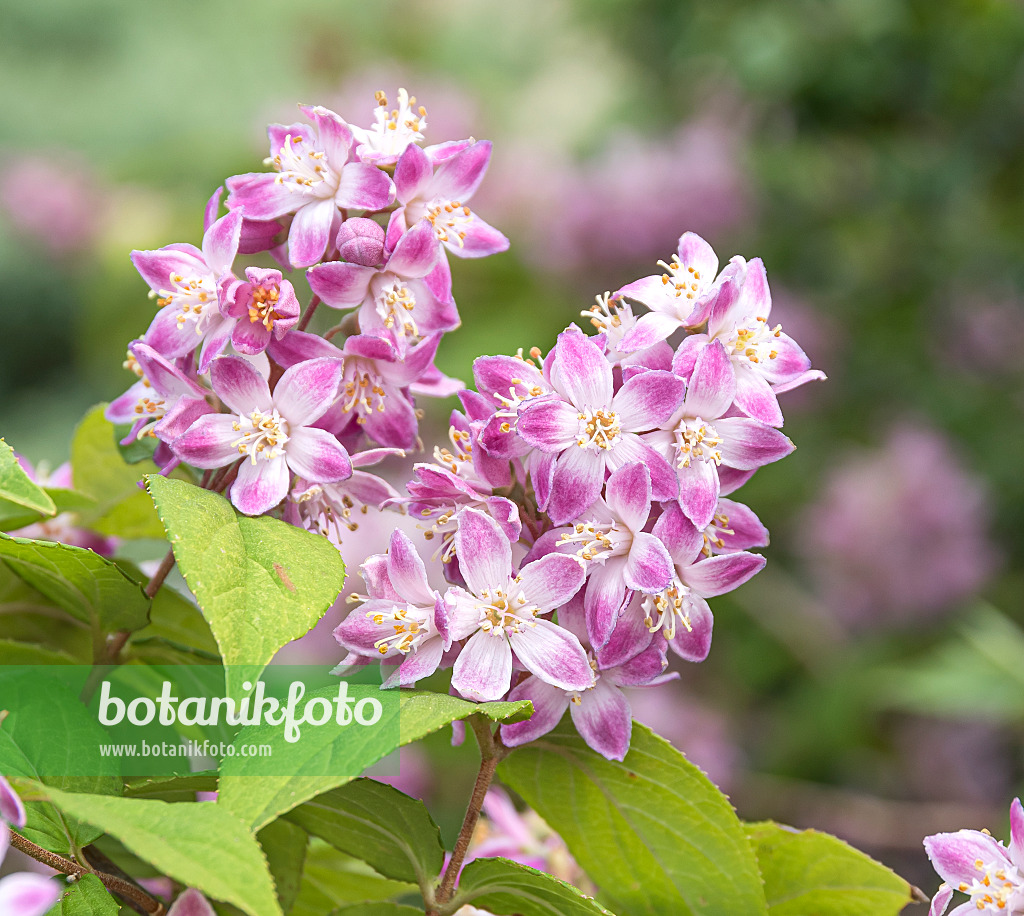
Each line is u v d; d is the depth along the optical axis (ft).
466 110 3.14
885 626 3.07
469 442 1.18
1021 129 2.82
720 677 3.18
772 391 1.17
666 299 1.18
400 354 1.18
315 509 1.20
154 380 1.20
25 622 1.29
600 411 1.14
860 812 2.75
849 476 3.05
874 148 2.96
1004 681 2.56
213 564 1.09
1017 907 1.12
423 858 1.17
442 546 1.18
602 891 1.23
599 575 1.14
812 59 2.76
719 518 1.17
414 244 1.19
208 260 1.19
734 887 1.19
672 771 1.17
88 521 1.36
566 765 1.19
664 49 3.22
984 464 3.22
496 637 1.13
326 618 2.18
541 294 3.06
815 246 3.19
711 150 3.00
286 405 1.17
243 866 1.02
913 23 2.68
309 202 1.20
